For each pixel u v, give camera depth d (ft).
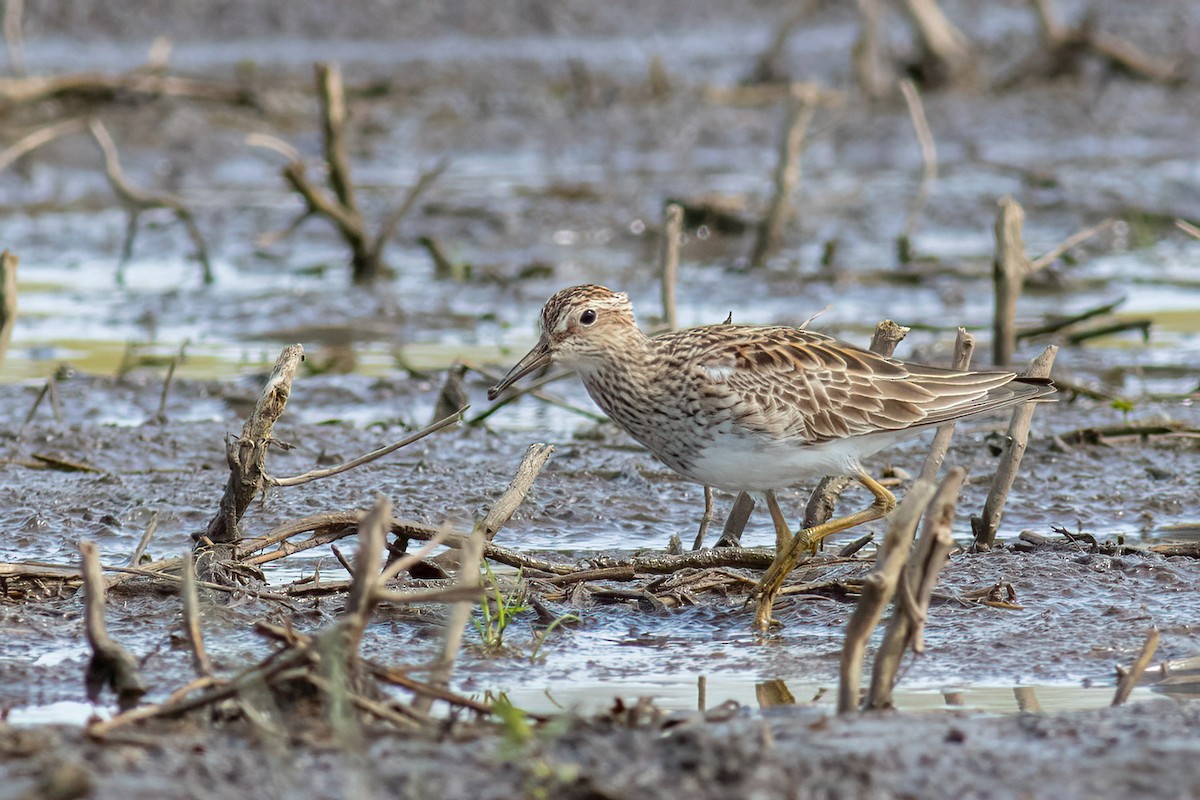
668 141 94.48
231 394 53.98
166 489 42.98
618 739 24.29
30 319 64.80
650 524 41.32
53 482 43.75
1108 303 66.28
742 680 29.12
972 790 22.99
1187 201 80.48
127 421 51.52
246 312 65.46
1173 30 110.01
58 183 86.79
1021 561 35.81
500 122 97.04
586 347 36.55
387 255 74.69
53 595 33.45
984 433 48.34
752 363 35.04
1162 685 28.22
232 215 81.25
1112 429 47.09
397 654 30.50
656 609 33.50
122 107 93.04
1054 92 99.71
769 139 94.68
